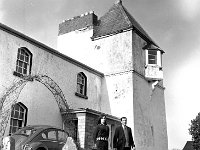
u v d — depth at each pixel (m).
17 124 13.63
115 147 9.19
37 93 14.95
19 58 14.48
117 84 20.70
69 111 15.77
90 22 23.94
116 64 21.27
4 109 12.69
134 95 19.89
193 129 27.45
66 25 25.75
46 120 15.20
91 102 19.73
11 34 13.97
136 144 18.83
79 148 11.22
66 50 24.81
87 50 23.34
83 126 14.84
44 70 15.82
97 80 21.03
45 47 16.06
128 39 21.31
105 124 9.35
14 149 9.35
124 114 19.64
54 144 10.39
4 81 13.04
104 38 22.62
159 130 22.66
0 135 12.16
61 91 16.34
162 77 22.22
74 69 18.45
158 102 23.52
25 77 13.99
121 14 23.56
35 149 9.45
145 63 22.41
